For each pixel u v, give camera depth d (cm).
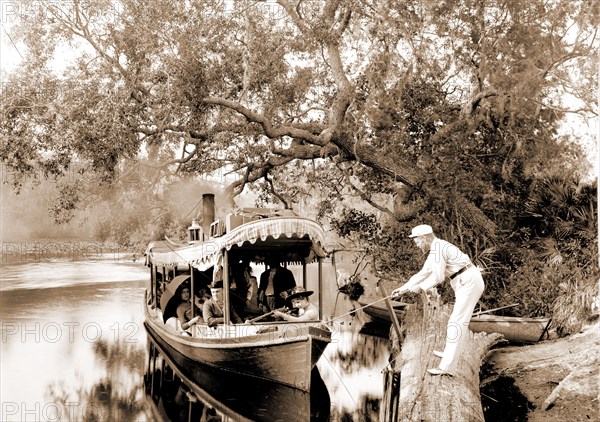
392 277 1762
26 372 1175
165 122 1662
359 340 1562
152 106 1628
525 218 1442
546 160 1517
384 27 1689
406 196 1748
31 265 3416
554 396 751
